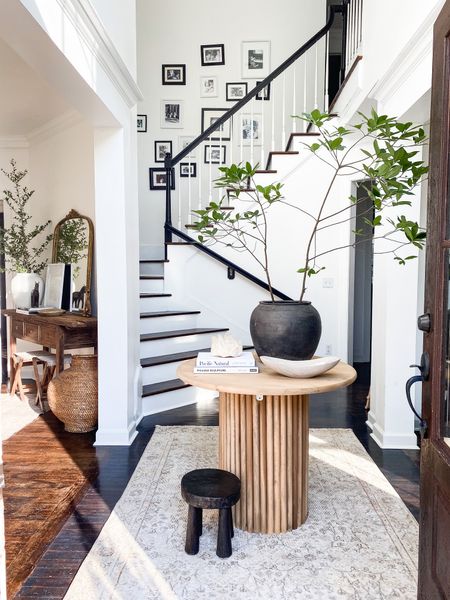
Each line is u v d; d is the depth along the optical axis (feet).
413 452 9.57
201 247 15.21
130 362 10.62
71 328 11.48
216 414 12.21
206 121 18.65
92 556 6.00
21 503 7.49
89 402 10.79
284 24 18.44
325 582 5.48
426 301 4.46
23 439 10.46
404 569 5.74
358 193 18.01
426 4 7.53
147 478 8.32
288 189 15.57
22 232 14.21
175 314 14.64
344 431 10.83
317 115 6.06
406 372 9.76
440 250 4.16
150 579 5.53
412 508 7.26
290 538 6.39
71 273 13.21
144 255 17.65
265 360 6.24
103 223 10.06
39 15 5.57
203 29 18.58
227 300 15.75
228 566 5.76
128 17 10.30
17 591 5.35
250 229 15.70
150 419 11.79
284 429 6.44
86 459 9.31
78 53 6.96
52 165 14.55
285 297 15.49
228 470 6.61
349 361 15.71
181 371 6.61
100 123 9.64
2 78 10.90
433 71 4.36
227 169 6.47
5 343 16.71
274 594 5.26
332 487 7.98
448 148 4.08
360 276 19.48
